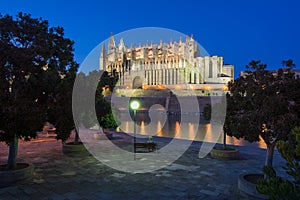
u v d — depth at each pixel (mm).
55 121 10117
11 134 7781
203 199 7500
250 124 7637
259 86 7816
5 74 7984
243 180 7949
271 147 7934
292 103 7480
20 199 7289
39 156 13328
